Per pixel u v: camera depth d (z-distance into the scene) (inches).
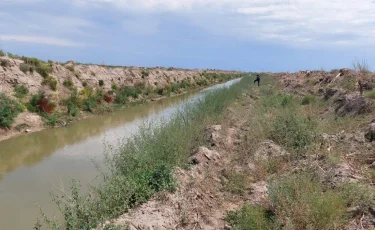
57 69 968.3
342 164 303.1
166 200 259.9
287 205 232.1
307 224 212.1
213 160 364.2
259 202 266.8
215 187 311.6
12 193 365.4
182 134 396.8
